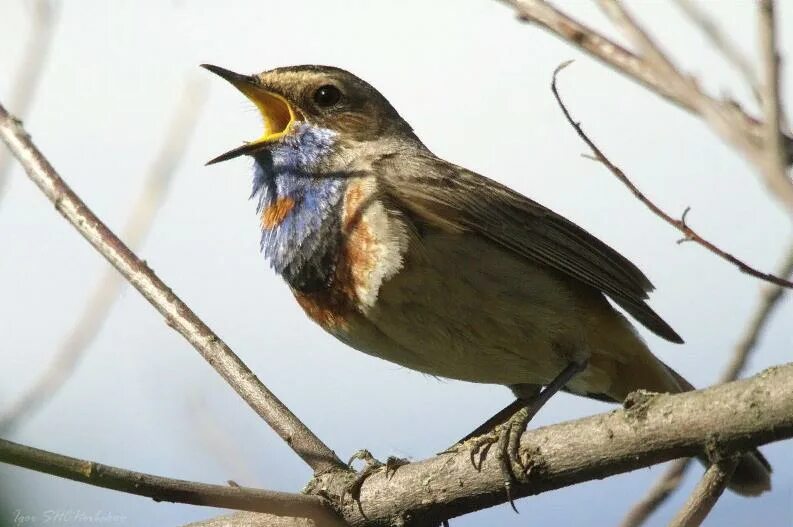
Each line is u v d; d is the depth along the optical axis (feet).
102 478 23.00
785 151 16.96
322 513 27.76
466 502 27.81
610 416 25.20
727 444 23.17
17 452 22.36
